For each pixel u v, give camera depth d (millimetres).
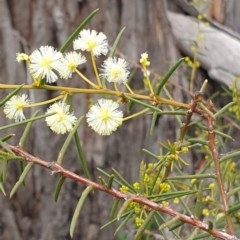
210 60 4797
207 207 2662
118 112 1704
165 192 1986
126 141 4512
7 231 4422
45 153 4316
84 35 1818
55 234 4477
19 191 4371
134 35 4500
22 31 4273
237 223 2467
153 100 1857
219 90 4848
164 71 4633
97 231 4543
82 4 4324
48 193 4418
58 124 1724
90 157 4457
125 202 1682
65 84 4188
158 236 2762
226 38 4891
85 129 4422
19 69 4211
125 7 4453
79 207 1633
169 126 4512
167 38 4695
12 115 1786
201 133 3293
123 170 4535
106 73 1803
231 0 5516
